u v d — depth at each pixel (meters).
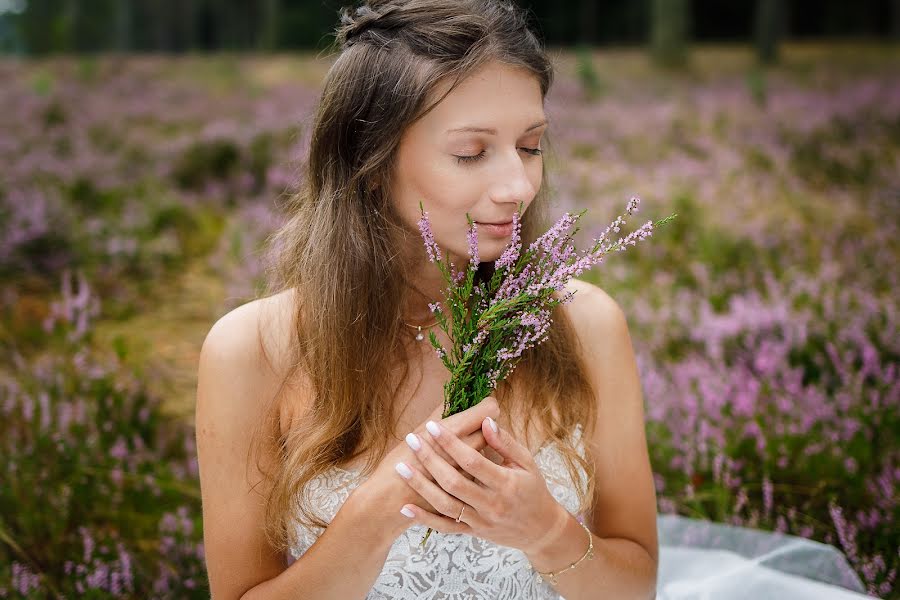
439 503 1.22
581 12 25.89
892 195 5.39
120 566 2.25
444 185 1.30
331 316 1.44
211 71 12.55
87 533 2.36
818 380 3.02
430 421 1.23
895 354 3.03
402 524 1.27
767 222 4.89
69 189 5.52
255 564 1.47
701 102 8.94
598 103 9.03
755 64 13.91
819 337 3.23
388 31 1.35
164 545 2.32
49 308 3.96
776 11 14.50
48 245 4.51
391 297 1.47
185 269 4.73
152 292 4.34
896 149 6.59
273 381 1.49
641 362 3.13
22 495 2.45
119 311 4.07
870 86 9.43
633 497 1.59
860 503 2.34
